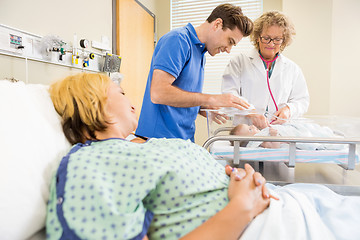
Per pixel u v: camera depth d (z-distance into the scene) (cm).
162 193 57
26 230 51
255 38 163
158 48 123
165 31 327
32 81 146
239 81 171
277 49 156
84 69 190
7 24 128
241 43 304
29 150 58
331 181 119
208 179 64
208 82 319
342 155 114
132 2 258
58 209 48
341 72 246
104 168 54
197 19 318
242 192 60
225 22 119
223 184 67
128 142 71
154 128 128
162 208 58
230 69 172
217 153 126
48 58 154
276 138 108
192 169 62
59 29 165
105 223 45
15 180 51
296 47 252
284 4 251
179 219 57
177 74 113
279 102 167
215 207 61
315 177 126
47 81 156
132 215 47
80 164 53
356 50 242
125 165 55
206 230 50
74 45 173
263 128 128
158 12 328
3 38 124
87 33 194
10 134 56
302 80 174
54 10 160
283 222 58
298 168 143
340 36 244
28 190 53
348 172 135
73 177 51
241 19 118
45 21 153
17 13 133
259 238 54
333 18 244
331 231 60
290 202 65
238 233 53
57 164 64
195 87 137
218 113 133
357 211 66
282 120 137
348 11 241
